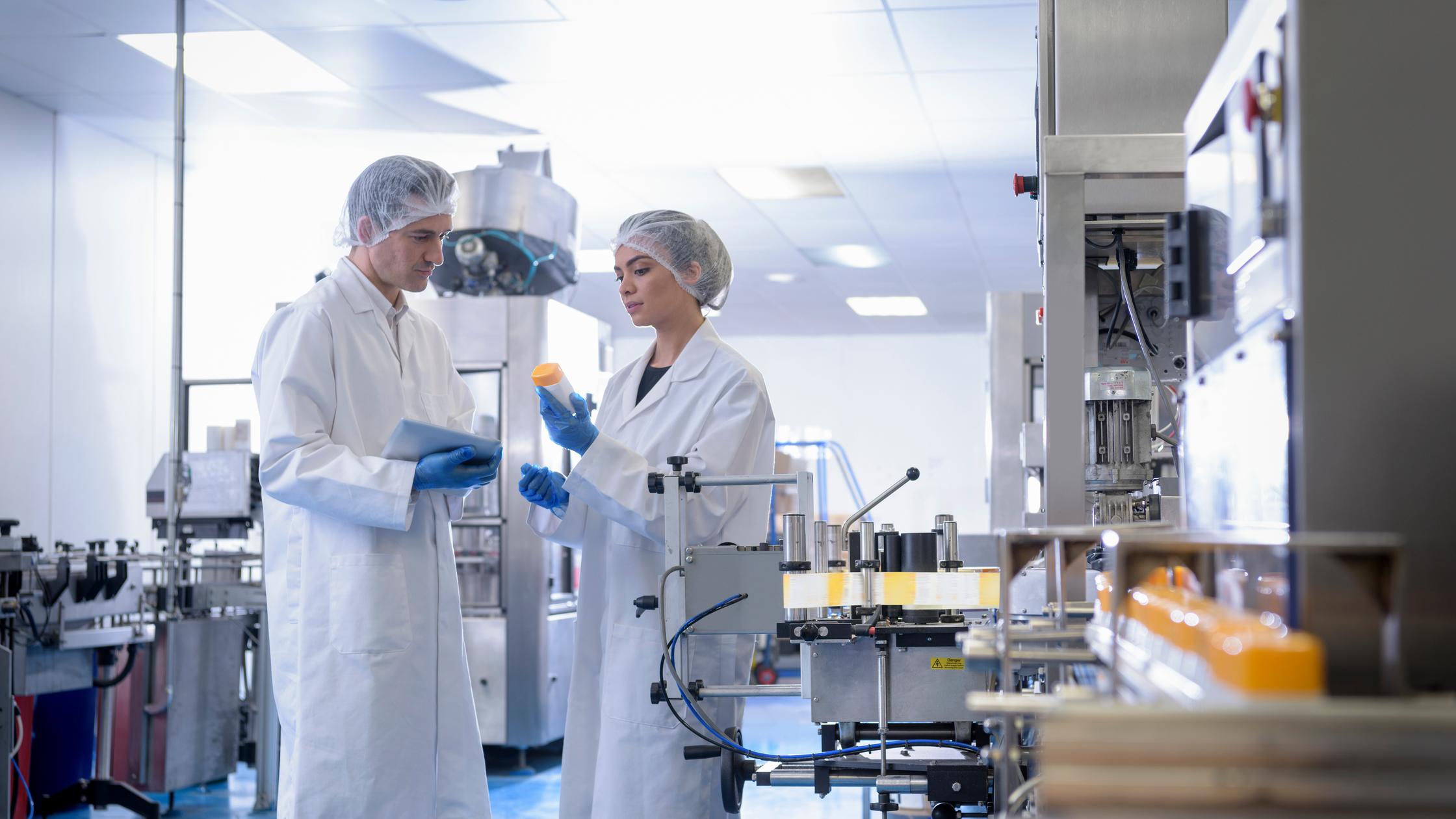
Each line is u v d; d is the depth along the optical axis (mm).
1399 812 685
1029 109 5230
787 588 1898
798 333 11180
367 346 2232
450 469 2072
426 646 2170
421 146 5887
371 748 2066
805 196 6617
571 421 2195
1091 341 2492
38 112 5371
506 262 5059
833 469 11055
